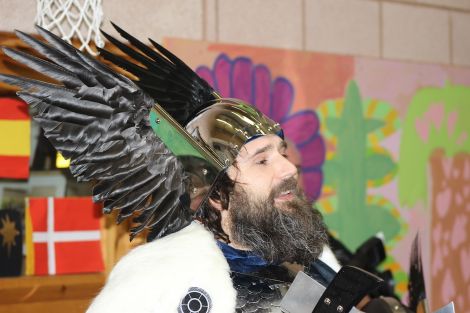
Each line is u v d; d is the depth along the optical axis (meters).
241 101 1.92
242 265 1.85
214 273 1.72
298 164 3.15
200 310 1.68
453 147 3.95
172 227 1.81
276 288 1.81
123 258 1.81
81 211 3.14
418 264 2.13
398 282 3.74
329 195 3.59
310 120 3.55
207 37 3.31
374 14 3.76
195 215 1.85
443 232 3.91
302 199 1.90
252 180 1.85
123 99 1.73
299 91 3.53
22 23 2.86
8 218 3.04
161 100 2.01
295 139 3.51
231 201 1.85
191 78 2.00
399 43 3.82
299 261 1.90
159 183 1.77
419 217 3.83
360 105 3.69
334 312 1.64
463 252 3.96
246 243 1.84
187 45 3.24
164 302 1.68
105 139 1.73
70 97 1.70
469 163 3.99
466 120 3.98
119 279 1.73
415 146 3.84
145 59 2.03
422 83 3.87
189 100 2.00
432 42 3.92
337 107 3.63
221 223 1.88
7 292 2.98
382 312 2.01
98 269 3.13
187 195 1.78
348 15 3.69
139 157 1.76
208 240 1.80
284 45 3.51
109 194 1.74
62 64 1.70
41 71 1.68
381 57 3.77
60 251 3.09
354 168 3.66
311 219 1.88
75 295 3.10
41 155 3.18
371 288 1.63
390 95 3.78
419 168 3.84
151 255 1.77
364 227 3.68
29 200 3.08
